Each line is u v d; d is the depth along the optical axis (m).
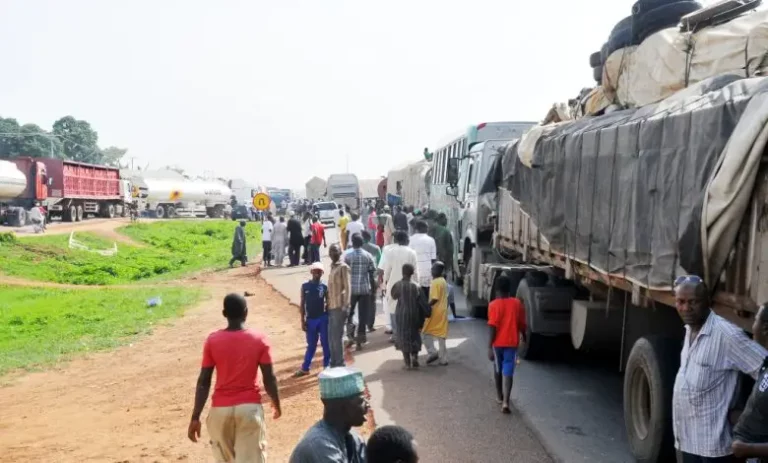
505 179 12.16
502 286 8.48
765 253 4.56
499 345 8.45
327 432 3.58
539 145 9.87
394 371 10.61
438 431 7.77
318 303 10.89
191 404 10.33
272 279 23.83
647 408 6.62
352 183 62.75
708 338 4.54
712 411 4.53
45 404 10.91
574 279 8.87
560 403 8.87
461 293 18.39
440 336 10.81
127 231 45.31
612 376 10.21
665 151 5.98
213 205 77.69
